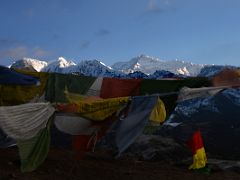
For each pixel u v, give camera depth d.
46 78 16.86
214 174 22.19
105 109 14.41
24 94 16.83
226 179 21.41
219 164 26.33
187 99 16.67
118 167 20.53
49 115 13.80
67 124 14.71
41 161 13.67
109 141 23.97
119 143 14.16
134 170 20.38
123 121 14.40
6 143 16.02
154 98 14.76
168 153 27.62
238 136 52.47
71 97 16.58
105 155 22.75
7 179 15.52
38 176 16.59
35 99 16.80
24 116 13.43
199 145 19.62
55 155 20.56
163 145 28.95
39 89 16.81
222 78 16.78
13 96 16.81
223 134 54.25
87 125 14.80
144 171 20.45
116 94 16.80
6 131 13.27
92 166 19.66
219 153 39.72
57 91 16.69
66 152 21.84
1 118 13.16
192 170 21.92
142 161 24.19
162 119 16.17
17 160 17.67
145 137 30.12
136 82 16.86
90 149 15.39
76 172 18.23
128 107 14.57
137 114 14.43
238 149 43.28
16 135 13.38
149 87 16.77
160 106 16.19
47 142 13.76
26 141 13.51
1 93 16.80
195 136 19.64
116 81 16.92
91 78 17.00
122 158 23.53
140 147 28.64
